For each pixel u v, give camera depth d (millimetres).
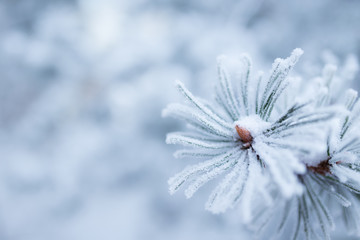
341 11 1085
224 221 1142
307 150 273
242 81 305
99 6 1530
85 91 1635
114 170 1398
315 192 312
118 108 1240
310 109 284
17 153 1564
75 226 1522
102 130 1402
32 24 1570
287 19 1199
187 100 299
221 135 303
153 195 1389
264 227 320
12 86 1792
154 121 1192
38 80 1621
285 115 290
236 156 296
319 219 306
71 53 1542
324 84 328
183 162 1285
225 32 1218
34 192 1522
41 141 1606
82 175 1462
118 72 1313
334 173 301
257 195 289
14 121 1972
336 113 268
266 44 1188
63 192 1510
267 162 277
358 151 304
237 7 1253
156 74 1216
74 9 1564
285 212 319
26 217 1529
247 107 307
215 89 317
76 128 1540
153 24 1440
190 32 1253
